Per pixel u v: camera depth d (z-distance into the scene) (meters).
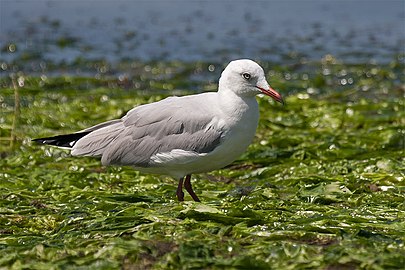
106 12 35.03
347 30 31.88
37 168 15.53
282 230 10.61
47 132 18.39
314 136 17.55
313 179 13.86
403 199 12.71
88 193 13.42
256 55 28.38
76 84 24.53
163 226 10.74
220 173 15.38
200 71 26.42
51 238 10.97
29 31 31.11
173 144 12.58
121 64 27.05
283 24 33.06
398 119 19.17
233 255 9.81
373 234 10.50
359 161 15.32
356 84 24.48
